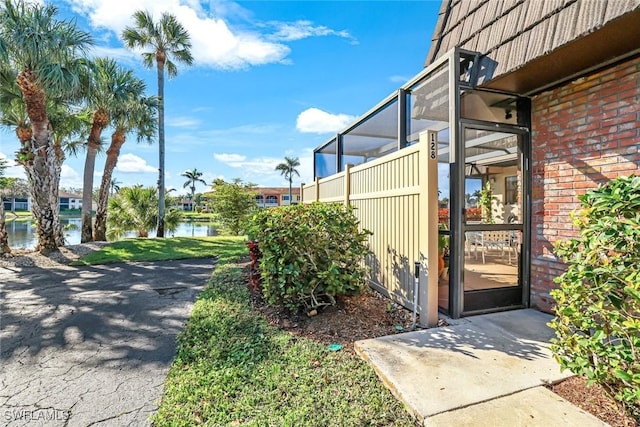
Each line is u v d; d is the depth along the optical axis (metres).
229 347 3.12
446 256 3.91
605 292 1.84
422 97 4.37
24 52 7.43
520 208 3.96
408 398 2.12
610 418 1.88
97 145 11.71
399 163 4.10
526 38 3.14
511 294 3.95
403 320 3.66
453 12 4.52
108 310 4.36
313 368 2.68
